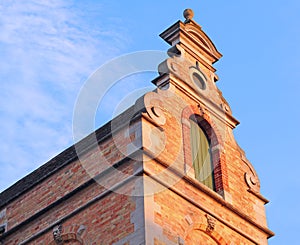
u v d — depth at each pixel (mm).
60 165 23438
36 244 22359
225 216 22516
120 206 20984
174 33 25000
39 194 23531
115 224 20812
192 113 23641
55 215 22406
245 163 24609
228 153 24188
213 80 25328
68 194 22266
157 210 20656
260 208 23984
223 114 24781
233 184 23594
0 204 24453
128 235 20312
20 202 23953
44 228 22391
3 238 23328
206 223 21797
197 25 25562
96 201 21625
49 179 23531
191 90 24047
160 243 20203
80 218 21750
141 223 20219
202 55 25406
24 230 22984
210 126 24047
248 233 22984
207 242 21844
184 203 21500
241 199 23516
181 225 21062
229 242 22219
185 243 21062
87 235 21297
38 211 22766
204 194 22203
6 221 23922
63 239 21844
